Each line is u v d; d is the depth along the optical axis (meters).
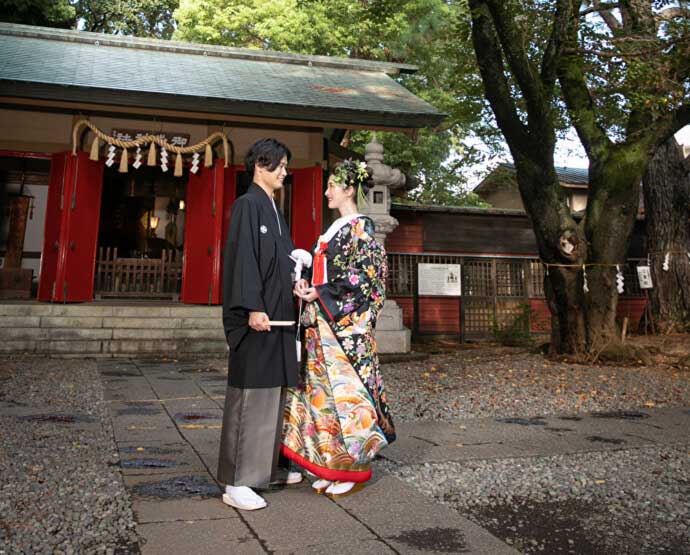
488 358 8.04
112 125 8.85
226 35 16.17
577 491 2.44
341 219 2.46
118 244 13.90
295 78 9.79
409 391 5.19
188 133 9.10
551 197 7.50
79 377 5.48
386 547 1.81
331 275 2.38
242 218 2.25
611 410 4.48
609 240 7.46
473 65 8.38
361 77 10.60
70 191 8.41
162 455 2.85
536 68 7.25
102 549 1.72
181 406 4.23
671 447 3.26
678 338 9.23
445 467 2.76
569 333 7.62
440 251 11.55
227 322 2.25
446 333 11.38
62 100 7.44
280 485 2.46
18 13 14.25
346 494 2.31
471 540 1.88
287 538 1.86
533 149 7.31
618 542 1.91
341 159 10.06
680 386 5.64
